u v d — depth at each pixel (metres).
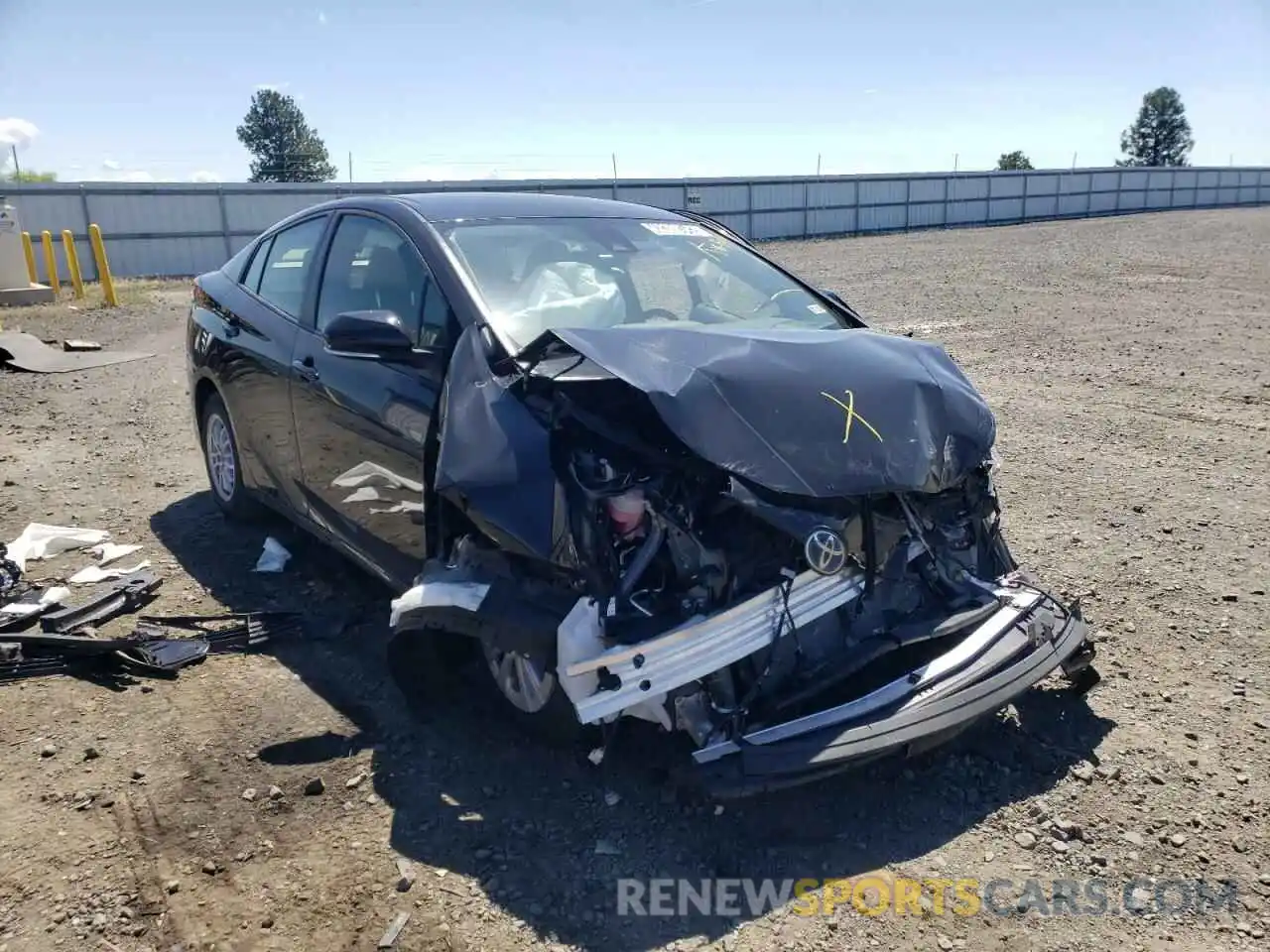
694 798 3.15
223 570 5.07
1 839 2.98
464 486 3.05
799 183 42.12
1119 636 4.22
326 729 3.59
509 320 3.61
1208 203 61.84
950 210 48.47
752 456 2.92
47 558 5.23
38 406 9.05
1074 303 14.95
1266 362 10.04
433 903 2.71
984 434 3.45
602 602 2.86
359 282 4.27
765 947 2.56
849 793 3.19
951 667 3.09
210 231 29.56
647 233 4.55
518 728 3.40
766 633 2.93
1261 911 2.67
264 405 4.76
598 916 2.67
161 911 2.69
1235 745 3.42
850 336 3.60
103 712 3.71
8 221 18.25
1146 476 6.41
